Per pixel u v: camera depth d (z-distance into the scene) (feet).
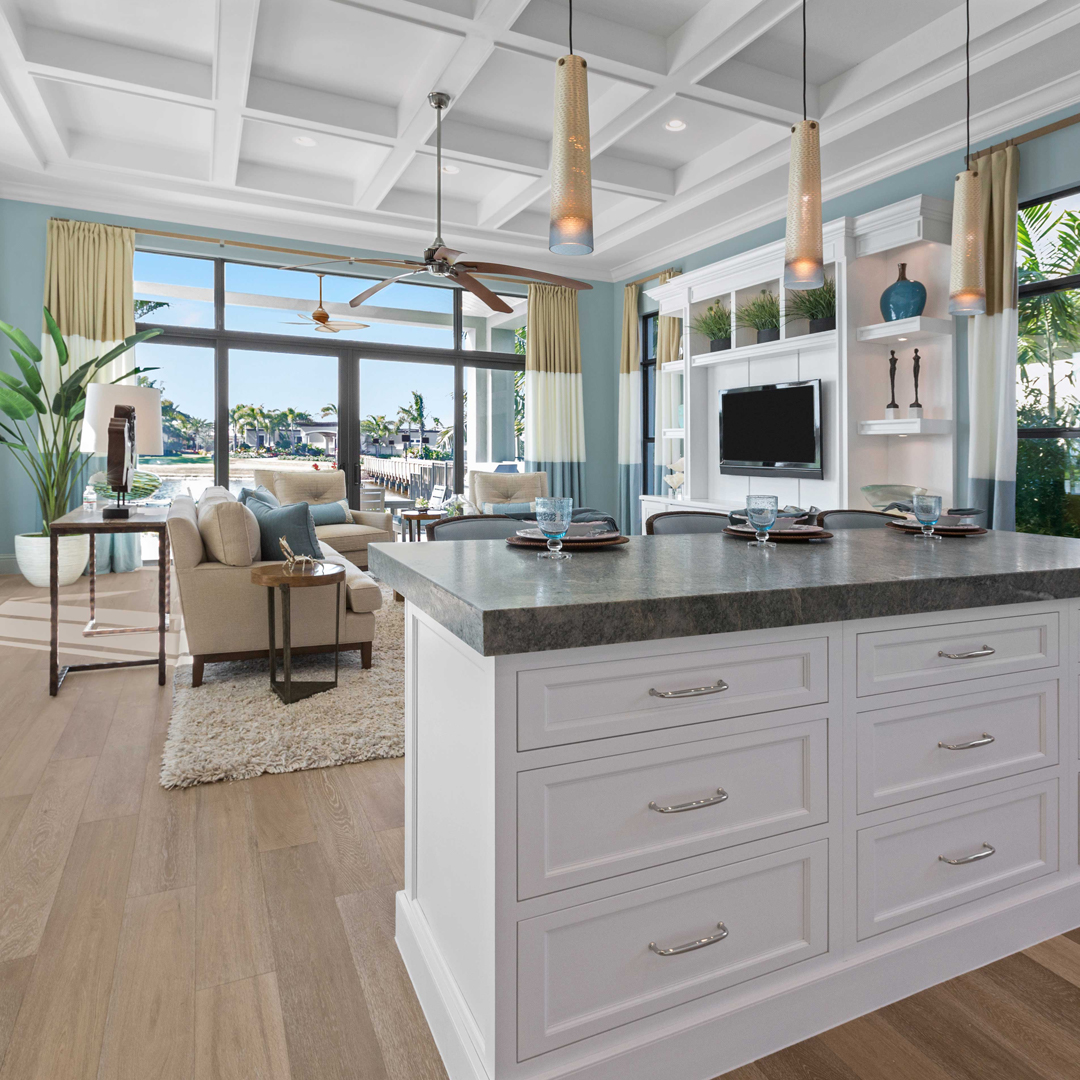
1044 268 13.70
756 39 12.41
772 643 4.16
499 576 4.45
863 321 15.28
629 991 3.90
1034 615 5.09
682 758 3.95
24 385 18.35
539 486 22.72
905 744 4.68
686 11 12.28
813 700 4.30
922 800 4.75
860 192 16.47
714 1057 4.12
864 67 13.46
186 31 13.07
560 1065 3.74
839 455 15.38
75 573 18.16
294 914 5.56
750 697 4.12
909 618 4.61
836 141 14.80
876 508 14.56
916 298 14.12
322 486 21.58
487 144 16.37
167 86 13.84
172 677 11.34
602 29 12.44
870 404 15.47
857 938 4.59
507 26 11.73
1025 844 5.24
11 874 6.00
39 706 10.00
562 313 24.68
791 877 4.35
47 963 4.94
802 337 15.98
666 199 18.90
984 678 4.91
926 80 12.89
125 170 17.46
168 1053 4.22
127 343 17.81
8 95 14.08
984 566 5.00
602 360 25.80
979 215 7.36
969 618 4.83
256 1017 4.52
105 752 8.52
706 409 20.03
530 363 24.31
